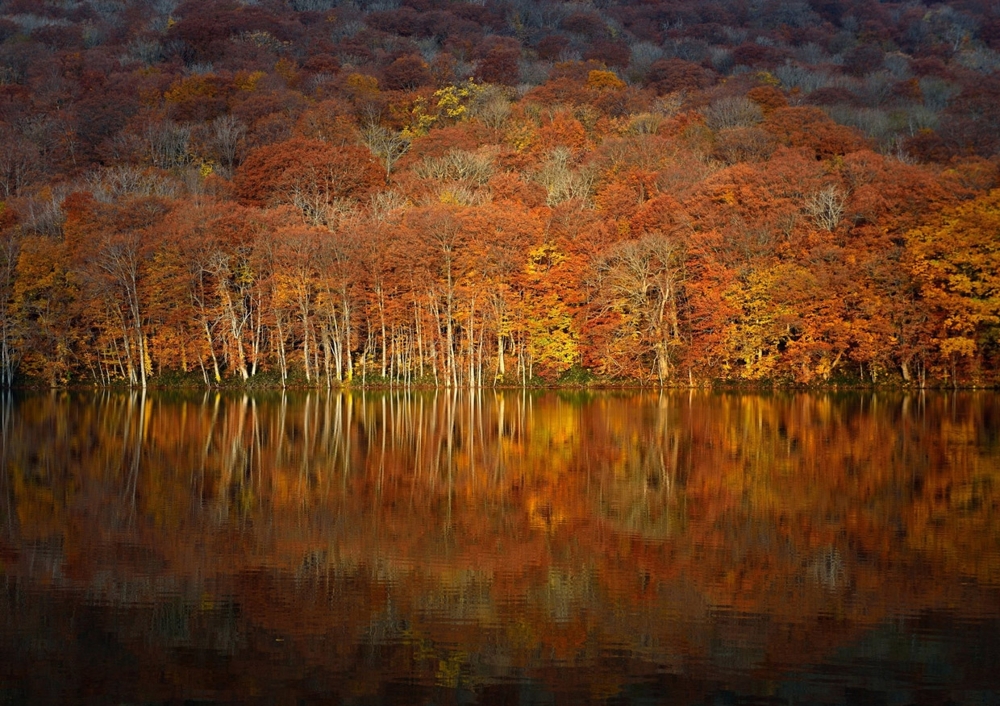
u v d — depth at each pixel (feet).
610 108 426.10
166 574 80.94
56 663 62.64
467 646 65.82
